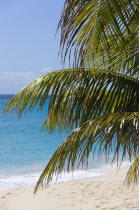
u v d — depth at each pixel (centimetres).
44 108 8156
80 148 393
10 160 1717
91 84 434
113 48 406
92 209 817
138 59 455
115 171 1341
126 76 449
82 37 351
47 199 942
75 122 439
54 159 411
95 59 463
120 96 435
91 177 1230
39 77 454
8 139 2594
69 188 1049
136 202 834
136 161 477
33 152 1992
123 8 335
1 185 1171
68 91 439
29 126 3691
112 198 895
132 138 357
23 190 1060
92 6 338
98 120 379
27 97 440
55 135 2861
